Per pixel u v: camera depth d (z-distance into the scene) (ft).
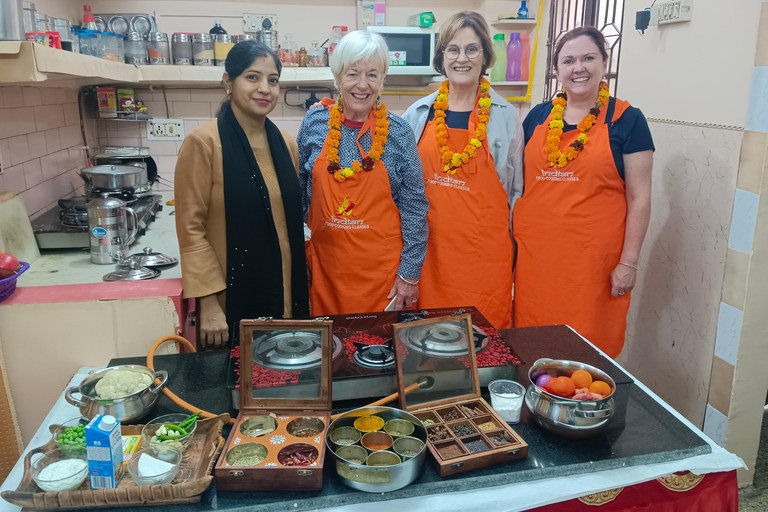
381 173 6.38
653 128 8.24
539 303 7.34
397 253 6.65
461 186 7.17
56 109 8.63
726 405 6.97
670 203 7.93
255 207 5.57
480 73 7.19
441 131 7.16
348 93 6.11
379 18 11.61
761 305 6.68
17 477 3.39
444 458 3.37
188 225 5.40
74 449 3.34
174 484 3.13
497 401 3.93
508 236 7.48
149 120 11.14
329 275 6.64
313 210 6.62
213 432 3.60
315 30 11.60
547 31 12.12
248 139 5.60
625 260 6.97
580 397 3.71
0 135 6.48
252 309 5.82
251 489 3.22
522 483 3.41
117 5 10.69
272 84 5.47
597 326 7.27
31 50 4.75
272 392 3.76
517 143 7.39
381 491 3.20
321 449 3.36
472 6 12.45
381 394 4.01
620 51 9.09
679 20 7.45
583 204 6.92
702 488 3.66
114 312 5.33
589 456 3.55
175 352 5.50
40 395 5.41
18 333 5.21
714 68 6.95
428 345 3.99
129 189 8.34
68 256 6.87
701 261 7.32
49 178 8.17
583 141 6.80
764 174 6.29
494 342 4.52
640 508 3.56
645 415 4.03
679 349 7.83
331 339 3.80
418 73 11.28
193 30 11.07
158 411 4.02
